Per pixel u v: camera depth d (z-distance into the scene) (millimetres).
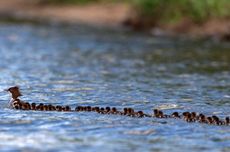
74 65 81125
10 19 144625
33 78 70500
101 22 137125
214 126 49031
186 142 44406
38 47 99000
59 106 53656
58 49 97062
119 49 97250
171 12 122375
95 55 90812
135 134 46000
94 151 41625
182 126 48594
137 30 124500
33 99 58438
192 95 61875
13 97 55156
